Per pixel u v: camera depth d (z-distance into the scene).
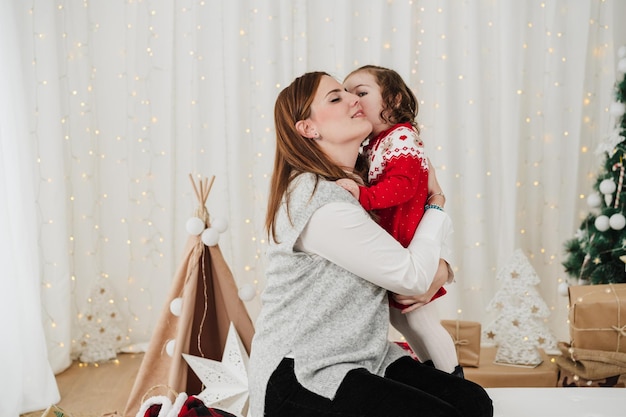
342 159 1.96
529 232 4.19
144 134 4.18
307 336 1.78
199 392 3.06
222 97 4.17
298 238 1.84
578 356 2.99
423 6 4.12
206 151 4.20
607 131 4.05
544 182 4.17
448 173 4.13
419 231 1.97
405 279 1.81
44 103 3.76
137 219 4.22
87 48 4.06
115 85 4.15
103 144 4.17
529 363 3.20
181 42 4.16
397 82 2.12
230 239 4.21
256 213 4.23
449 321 3.19
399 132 2.02
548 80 4.10
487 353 3.41
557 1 4.04
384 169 2.02
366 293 1.84
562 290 3.42
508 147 4.10
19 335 3.31
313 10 4.14
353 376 1.71
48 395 3.42
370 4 4.11
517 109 4.06
